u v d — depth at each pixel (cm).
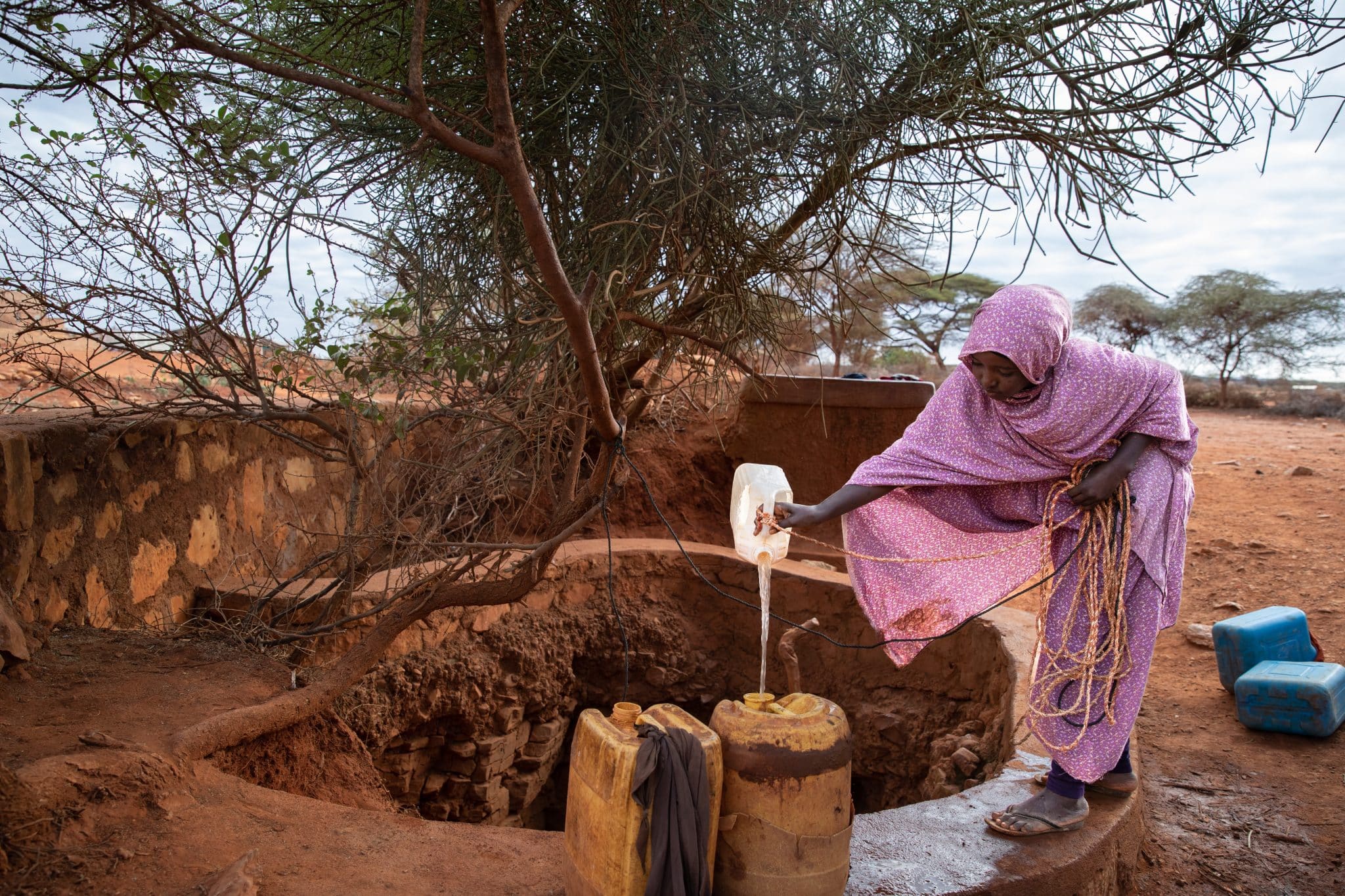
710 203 437
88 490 456
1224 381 2664
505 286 445
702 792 245
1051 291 314
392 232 436
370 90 417
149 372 823
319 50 415
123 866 286
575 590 698
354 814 340
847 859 265
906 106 420
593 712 270
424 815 612
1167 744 493
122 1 297
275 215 382
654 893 237
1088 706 320
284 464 639
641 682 717
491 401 455
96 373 483
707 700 724
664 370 522
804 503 870
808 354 507
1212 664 609
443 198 457
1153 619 320
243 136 387
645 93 414
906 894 292
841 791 261
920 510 361
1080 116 399
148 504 501
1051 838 329
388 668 549
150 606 501
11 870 276
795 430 869
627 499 852
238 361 445
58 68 305
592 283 337
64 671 410
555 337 411
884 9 413
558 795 727
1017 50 408
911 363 2488
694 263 462
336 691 429
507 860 313
